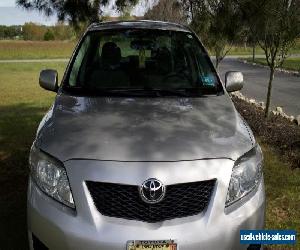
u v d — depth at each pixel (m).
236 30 8.23
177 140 2.65
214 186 2.52
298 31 7.76
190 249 2.42
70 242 2.43
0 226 3.82
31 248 2.70
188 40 4.30
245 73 21.64
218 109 3.22
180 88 3.71
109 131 2.75
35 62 30.02
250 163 2.70
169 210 2.45
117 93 3.53
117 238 2.39
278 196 4.58
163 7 9.92
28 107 10.35
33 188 2.68
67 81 3.78
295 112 10.25
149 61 4.05
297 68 23.20
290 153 6.02
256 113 9.08
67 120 2.96
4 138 6.91
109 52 4.07
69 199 2.51
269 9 7.41
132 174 2.44
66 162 2.54
